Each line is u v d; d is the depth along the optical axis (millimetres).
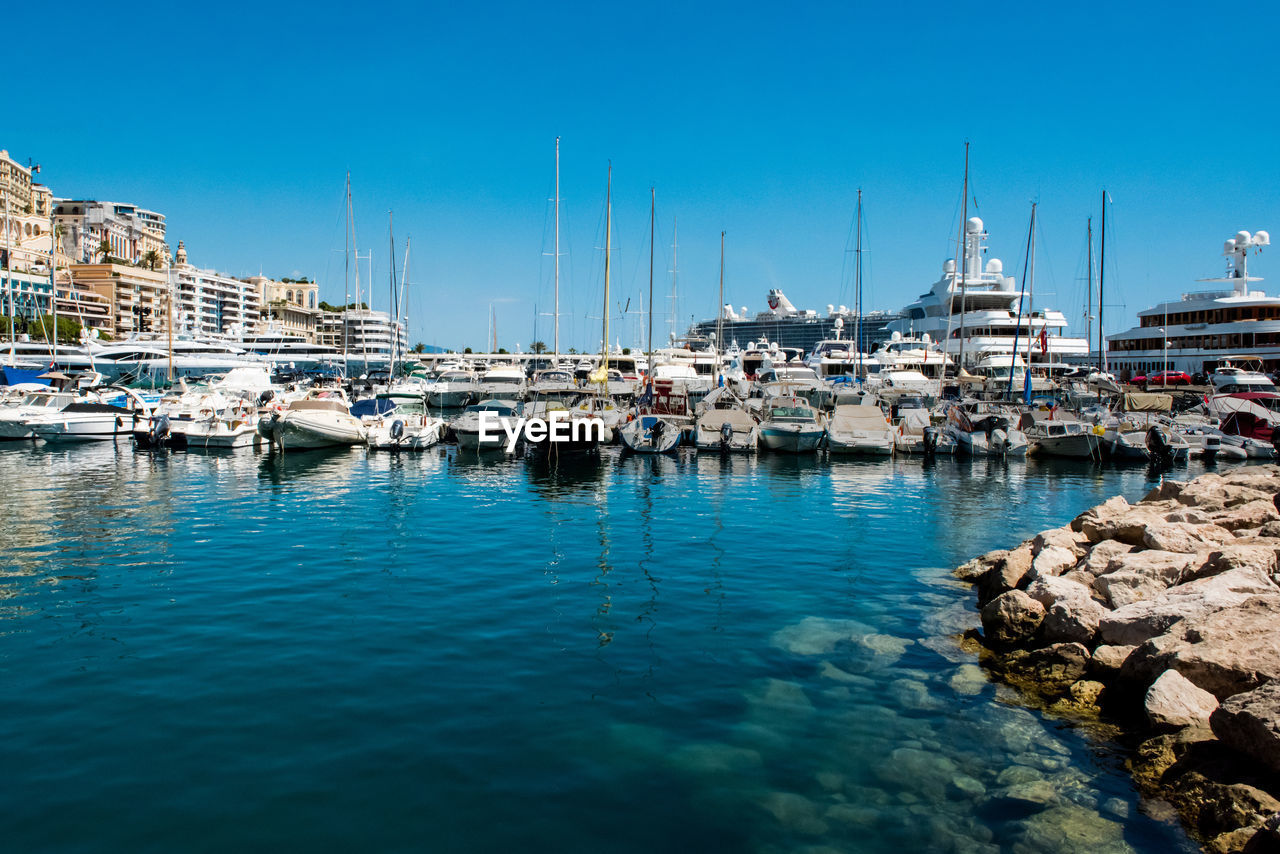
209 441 37594
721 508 23344
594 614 13172
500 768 8203
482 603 13656
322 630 12172
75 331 104875
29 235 137625
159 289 143875
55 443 39406
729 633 12383
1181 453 35531
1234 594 10641
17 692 9789
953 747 8914
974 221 77438
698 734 9062
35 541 18203
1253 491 17750
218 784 7773
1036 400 49625
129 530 19469
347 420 38000
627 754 8555
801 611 13562
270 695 9797
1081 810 7719
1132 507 18297
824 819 7496
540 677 10523
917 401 48938
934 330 78188
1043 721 9562
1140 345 84125
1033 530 20594
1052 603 12297
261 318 175500
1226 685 9055
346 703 9609
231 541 18312
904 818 7559
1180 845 7176
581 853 6871
